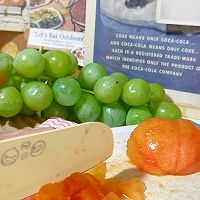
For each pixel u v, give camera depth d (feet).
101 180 0.54
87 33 0.99
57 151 0.45
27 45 1.09
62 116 0.86
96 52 0.99
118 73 0.90
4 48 1.13
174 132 0.59
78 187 0.47
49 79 0.85
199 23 0.84
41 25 1.06
